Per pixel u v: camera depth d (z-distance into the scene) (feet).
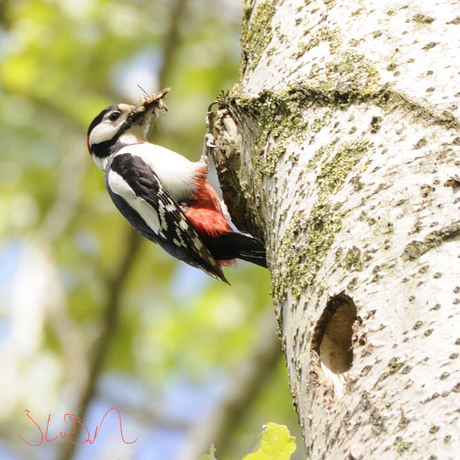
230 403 49.60
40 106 59.11
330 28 20.13
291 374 18.53
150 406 59.67
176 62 55.72
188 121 61.21
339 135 18.34
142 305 61.46
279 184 19.89
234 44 60.54
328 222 17.51
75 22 56.39
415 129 17.08
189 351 58.80
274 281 19.92
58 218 62.59
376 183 16.90
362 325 15.55
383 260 15.89
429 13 18.70
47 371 57.47
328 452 15.29
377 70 18.40
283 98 20.12
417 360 14.21
